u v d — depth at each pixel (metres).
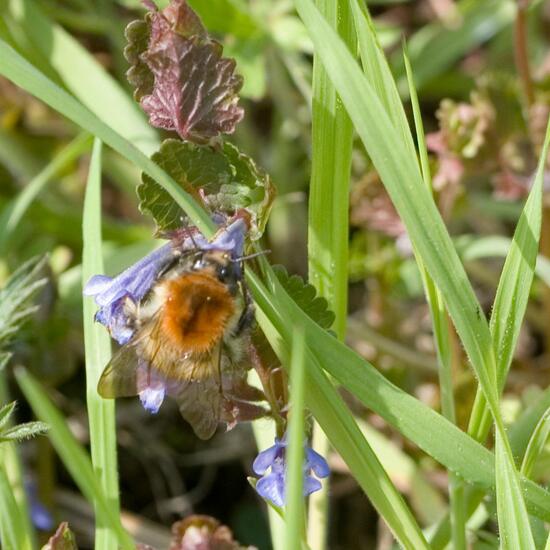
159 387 0.21
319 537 0.24
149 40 0.21
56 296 0.26
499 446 0.21
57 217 0.29
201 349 0.21
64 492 0.28
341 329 0.23
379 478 0.21
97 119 0.21
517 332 0.21
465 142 0.28
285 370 0.21
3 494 0.22
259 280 0.21
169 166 0.21
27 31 0.29
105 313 0.21
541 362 0.29
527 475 0.22
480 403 0.22
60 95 0.21
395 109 0.22
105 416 0.22
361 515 0.29
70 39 0.29
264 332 0.21
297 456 0.19
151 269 0.21
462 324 0.21
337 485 0.29
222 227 0.21
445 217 0.28
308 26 0.20
